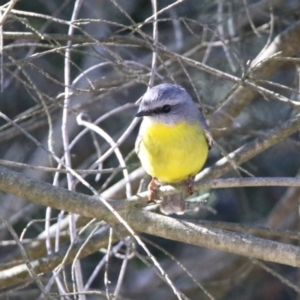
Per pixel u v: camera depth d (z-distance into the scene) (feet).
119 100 48.96
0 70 38.91
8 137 42.16
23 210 46.62
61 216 33.35
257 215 51.80
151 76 30.40
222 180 28.35
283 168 49.85
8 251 48.67
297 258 27.35
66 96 31.76
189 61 29.73
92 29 45.27
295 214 49.39
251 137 46.52
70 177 32.78
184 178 34.04
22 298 45.52
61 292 31.65
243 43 44.80
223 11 47.26
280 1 45.32
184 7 45.60
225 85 44.73
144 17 46.16
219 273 52.47
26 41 42.86
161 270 23.12
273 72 40.40
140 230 29.37
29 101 47.06
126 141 49.26
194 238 28.58
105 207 29.07
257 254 27.76
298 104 29.58
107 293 24.86
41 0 45.11
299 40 40.24
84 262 50.39
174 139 32.63
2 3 43.83
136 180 41.70
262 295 53.67
